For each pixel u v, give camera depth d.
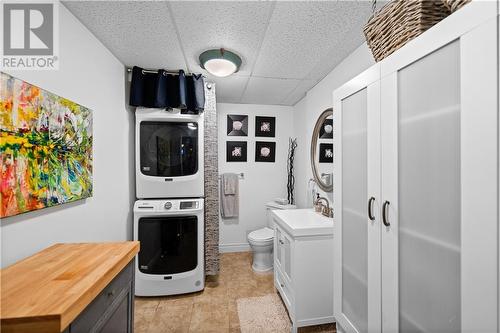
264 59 1.97
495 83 0.57
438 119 0.75
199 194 2.27
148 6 1.31
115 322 0.93
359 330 1.19
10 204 0.91
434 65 0.76
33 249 1.07
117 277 0.94
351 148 1.25
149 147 2.19
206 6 1.31
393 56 0.91
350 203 1.27
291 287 1.75
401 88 0.89
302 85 2.58
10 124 0.92
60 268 0.85
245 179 3.35
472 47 0.62
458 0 0.73
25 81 1.03
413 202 0.85
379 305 1.01
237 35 1.61
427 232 0.80
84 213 1.48
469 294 0.64
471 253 0.63
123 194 2.04
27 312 0.58
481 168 0.60
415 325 0.85
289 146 3.42
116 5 1.30
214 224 2.43
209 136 2.44
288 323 1.80
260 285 2.38
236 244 3.33
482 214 0.60
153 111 2.16
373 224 1.04
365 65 1.70
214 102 2.44
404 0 0.90
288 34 1.60
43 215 1.13
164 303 2.06
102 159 1.70
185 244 2.18
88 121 1.48
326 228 1.68
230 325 1.78
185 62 2.04
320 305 1.69
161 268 2.12
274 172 3.41
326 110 2.24
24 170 0.98
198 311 1.95
